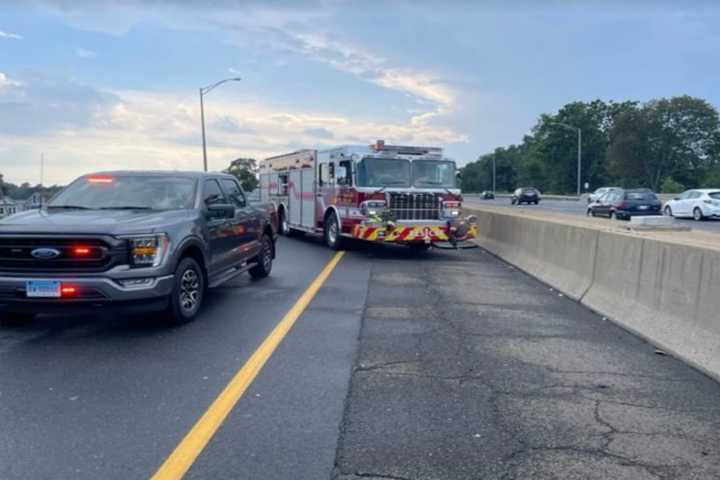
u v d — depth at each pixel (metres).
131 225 6.79
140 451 3.99
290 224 19.61
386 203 14.17
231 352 6.24
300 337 6.84
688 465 3.86
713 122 89.12
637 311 7.32
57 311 6.45
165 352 6.23
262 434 4.27
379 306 8.59
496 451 4.03
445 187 14.84
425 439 4.20
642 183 93.19
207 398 4.94
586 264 9.25
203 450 4.01
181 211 7.85
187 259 7.54
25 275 6.42
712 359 5.69
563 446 4.12
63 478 3.64
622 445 4.14
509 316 8.05
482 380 5.44
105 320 7.58
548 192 118.12
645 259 7.36
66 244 6.45
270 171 22.11
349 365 5.83
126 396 4.97
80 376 5.46
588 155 111.75
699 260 6.23
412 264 13.34
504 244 14.70
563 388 5.25
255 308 8.38
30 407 4.73
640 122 90.56
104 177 8.62
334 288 10.04
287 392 5.09
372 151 14.50
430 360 6.01
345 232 15.04
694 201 31.16
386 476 3.69
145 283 6.70
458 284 10.66
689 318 6.32
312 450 4.03
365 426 4.41
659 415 4.68
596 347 6.56
